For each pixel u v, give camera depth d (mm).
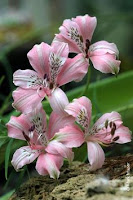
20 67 1123
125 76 781
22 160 534
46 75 543
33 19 1661
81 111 532
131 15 1030
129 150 688
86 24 562
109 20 1027
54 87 542
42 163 524
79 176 542
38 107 538
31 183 560
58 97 535
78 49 561
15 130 544
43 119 543
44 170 522
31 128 543
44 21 1655
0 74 1014
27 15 1679
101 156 529
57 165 522
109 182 507
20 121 544
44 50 545
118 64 545
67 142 525
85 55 554
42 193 544
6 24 1562
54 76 543
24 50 1106
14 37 1431
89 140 539
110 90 776
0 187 839
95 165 526
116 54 555
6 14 1668
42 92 541
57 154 525
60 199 515
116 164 562
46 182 559
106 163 565
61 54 543
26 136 539
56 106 534
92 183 498
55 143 525
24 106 537
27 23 1617
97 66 545
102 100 771
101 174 544
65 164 583
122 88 779
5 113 831
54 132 542
